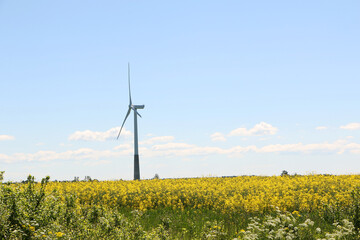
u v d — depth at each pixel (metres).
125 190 27.78
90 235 11.58
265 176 39.03
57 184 31.11
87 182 34.31
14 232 9.09
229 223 16.73
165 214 19.98
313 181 29.59
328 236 11.76
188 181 35.94
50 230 10.19
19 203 10.40
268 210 19.59
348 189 23.64
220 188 27.91
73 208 12.88
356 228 14.07
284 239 11.84
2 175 10.57
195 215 20.38
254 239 12.00
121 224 13.55
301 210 19.20
